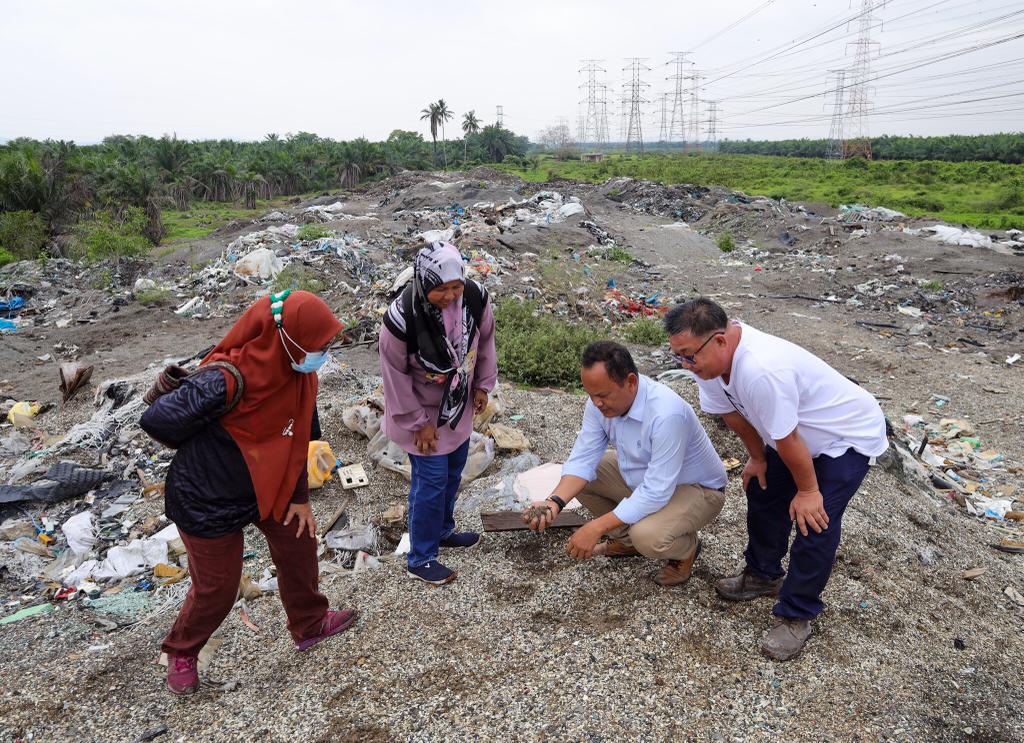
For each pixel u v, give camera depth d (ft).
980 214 121.29
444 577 11.27
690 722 8.25
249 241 52.60
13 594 13.39
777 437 8.34
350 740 8.16
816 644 9.57
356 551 13.34
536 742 7.99
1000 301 47.11
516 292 42.78
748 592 10.54
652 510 9.62
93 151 227.81
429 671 9.25
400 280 30.14
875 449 8.90
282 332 7.82
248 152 282.97
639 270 59.11
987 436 24.99
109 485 17.38
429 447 10.60
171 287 47.39
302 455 8.78
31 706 9.15
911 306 47.06
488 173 149.59
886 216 80.12
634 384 9.43
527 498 14.21
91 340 37.27
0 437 21.61
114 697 9.23
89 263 65.36
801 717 8.35
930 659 9.53
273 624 10.77
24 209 107.76
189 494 8.06
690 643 9.55
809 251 67.87
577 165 292.81
